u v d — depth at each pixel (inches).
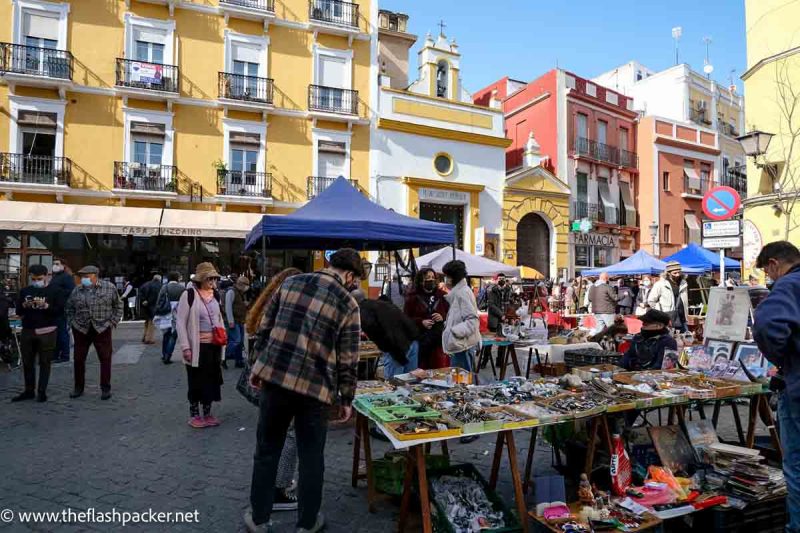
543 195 932.0
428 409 138.1
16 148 641.6
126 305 664.4
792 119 471.8
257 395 167.0
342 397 124.7
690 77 1224.2
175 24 713.6
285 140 763.4
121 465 180.2
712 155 1184.8
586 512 126.0
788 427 118.6
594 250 1010.7
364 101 810.8
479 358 323.6
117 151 681.6
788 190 466.0
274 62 764.6
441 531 125.8
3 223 584.1
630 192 1086.4
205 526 136.9
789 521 119.4
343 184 313.9
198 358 219.5
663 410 256.1
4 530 132.5
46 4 656.4
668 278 446.3
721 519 132.3
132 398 275.7
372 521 140.1
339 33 796.6
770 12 495.5
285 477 150.7
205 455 190.9
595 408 138.8
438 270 488.4
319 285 127.2
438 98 853.8
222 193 718.5
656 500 134.6
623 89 1380.4
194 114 718.5
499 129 902.4
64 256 668.7
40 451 193.2
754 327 118.4
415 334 213.0
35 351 268.8
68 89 657.6
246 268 512.7
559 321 484.4
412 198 818.2
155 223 655.1
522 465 181.9
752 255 337.4
